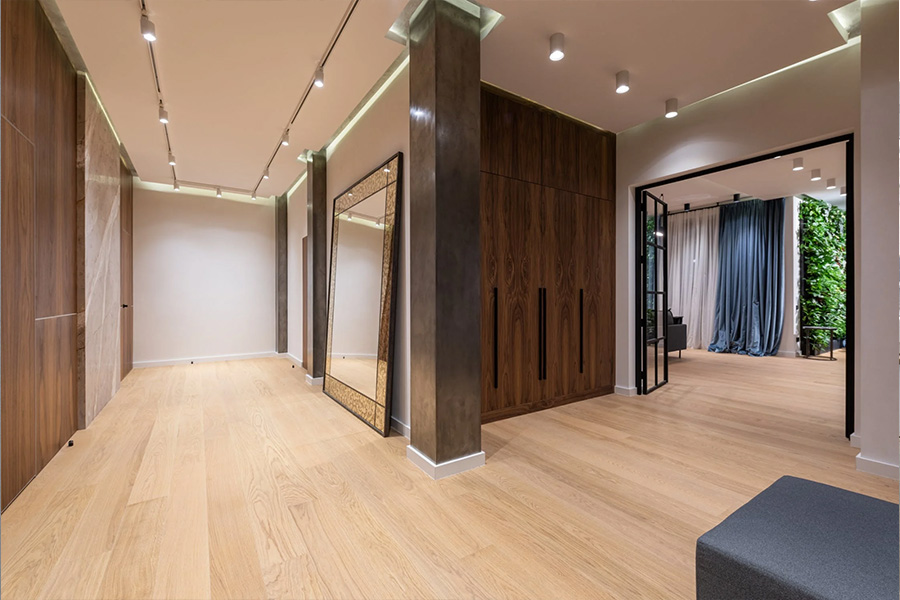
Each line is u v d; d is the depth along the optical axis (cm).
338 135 439
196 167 523
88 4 225
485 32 260
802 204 712
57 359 270
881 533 110
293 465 249
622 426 323
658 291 474
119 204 448
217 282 656
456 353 239
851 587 89
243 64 288
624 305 428
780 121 312
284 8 231
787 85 309
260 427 322
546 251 371
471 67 244
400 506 200
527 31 255
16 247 214
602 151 422
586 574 151
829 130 289
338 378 404
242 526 183
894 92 223
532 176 361
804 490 135
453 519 188
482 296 330
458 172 239
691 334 817
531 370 361
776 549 104
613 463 251
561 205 384
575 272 396
